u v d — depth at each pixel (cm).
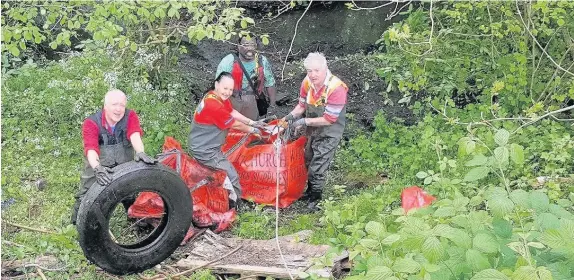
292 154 629
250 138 650
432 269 324
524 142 686
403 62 762
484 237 338
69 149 730
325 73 586
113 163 540
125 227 600
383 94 834
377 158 722
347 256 511
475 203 406
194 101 841
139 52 785
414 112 750
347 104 836
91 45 846
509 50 801
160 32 780
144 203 575
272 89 696
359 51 966
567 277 328
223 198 601
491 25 684
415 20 745
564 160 638
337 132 612
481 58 760
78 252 546
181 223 534
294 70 903
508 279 304
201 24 592
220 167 596
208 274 512
